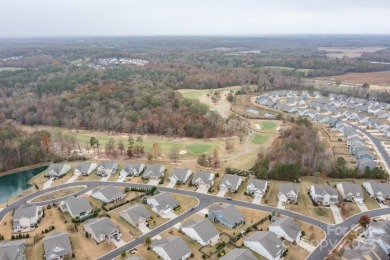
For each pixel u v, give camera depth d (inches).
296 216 3454.7
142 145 5580.7
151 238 3134.8
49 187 4244.6
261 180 3998.5
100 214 3565.5
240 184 4131.4
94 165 4722.0
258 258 2866.6
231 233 3198.8
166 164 4817.9
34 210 3442.4
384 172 4279.0
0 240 3144.7
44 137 5226.4
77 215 3486.7
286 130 5639.8
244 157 5029.5
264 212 3543.3
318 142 5137.8
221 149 5374.0
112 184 4249.5
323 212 3521.2
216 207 3499.0
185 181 4244.6
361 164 4579.2
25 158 5032.0
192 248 2994.6
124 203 3757.4
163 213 3535.9
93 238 3122.5
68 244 2947.8
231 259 2677.2
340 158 4574.3
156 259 2854.3
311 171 4379.9
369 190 3902.6
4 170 4879.4
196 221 3221.0
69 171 4665.4
